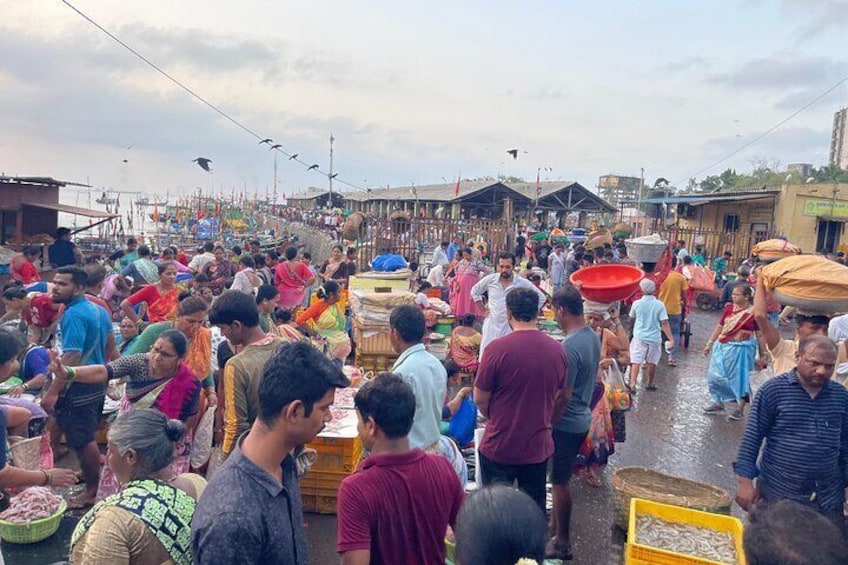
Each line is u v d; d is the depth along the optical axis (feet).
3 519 13.05
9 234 54.80
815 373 11.24
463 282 37.32
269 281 38.42
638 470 17.20
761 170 161.48
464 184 127.24
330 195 133.69
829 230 79.41
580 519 16.96
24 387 17.75
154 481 7.96
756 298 15.42
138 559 7.34
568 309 14.64
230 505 6.31
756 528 5.27
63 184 56.24
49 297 19.70
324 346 24.16
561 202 115.03
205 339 16.15
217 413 16.22
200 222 117.70
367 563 7.86
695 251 73.97
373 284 32.94
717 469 21.15
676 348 40.81
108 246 70.13
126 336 21.20
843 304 13.78
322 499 17.06
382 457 8.24
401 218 66.44
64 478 11.82
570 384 14.05
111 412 18.34
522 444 12.74
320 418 6.79
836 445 11.53
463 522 6.09
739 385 26.09
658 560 12.07
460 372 26.32
